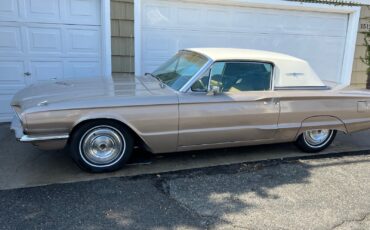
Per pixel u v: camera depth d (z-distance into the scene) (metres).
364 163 4.88
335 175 4.42
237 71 4.55
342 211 3.54
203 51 4.86
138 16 6.59
